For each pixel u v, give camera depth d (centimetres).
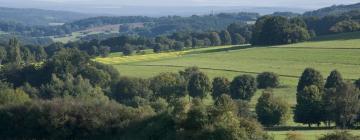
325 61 16125
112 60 19012
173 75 13312
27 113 7056
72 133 6875
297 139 5900
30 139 6900
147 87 12650
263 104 9612
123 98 12606
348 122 9562
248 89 12494
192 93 12794
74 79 13188
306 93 9725
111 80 14212
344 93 9638
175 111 5728
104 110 6925
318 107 9488
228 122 5222
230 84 12725
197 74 12950
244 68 15975
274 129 8962
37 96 12481
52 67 14150
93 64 14862
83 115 6875
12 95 8850
